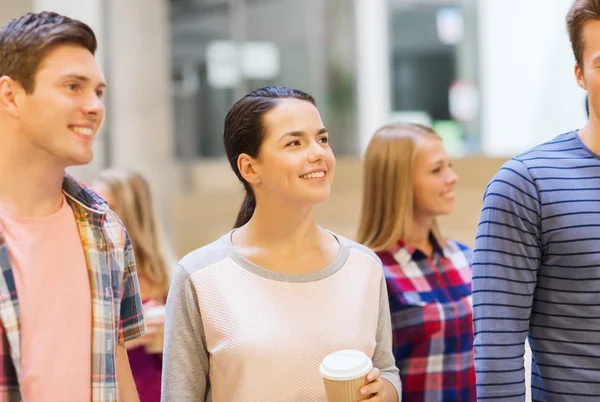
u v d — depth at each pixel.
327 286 1.86
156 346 2.69
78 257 1.62
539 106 9.96
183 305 1.85
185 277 1.87
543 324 1.79
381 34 10.41
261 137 1.84
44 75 1.49
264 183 1.87
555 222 1.75
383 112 10.48
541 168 1.80
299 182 1.81
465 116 10.77
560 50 9.66
